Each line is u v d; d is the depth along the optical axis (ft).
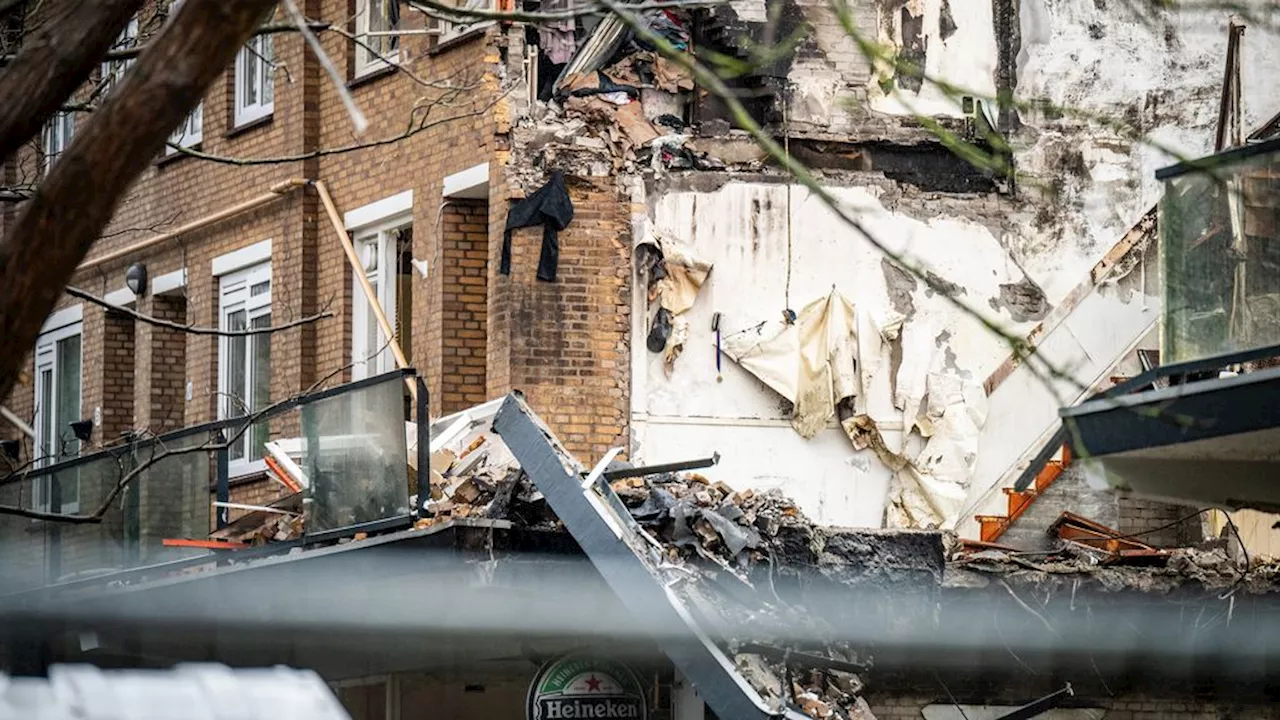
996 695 187.32
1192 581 189.67
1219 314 153.48
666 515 176.14
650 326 227.81
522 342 225.35
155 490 204.64
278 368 261.85
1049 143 243.40
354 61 254.27
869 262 234.17
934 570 182.29
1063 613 186.09
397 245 249.34
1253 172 153.48
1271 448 153.28
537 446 170.09
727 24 236.84
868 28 240.94
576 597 172.24
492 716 205.26
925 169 241.14
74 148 72.43
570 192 227.81
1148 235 237.04
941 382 232.53
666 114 235.40
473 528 168.14
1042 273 240.12
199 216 278.46
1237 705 192.95
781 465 229.86
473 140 232.12
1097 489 162.50
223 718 82.58
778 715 153.38
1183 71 246.88
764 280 231.30
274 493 256.93
